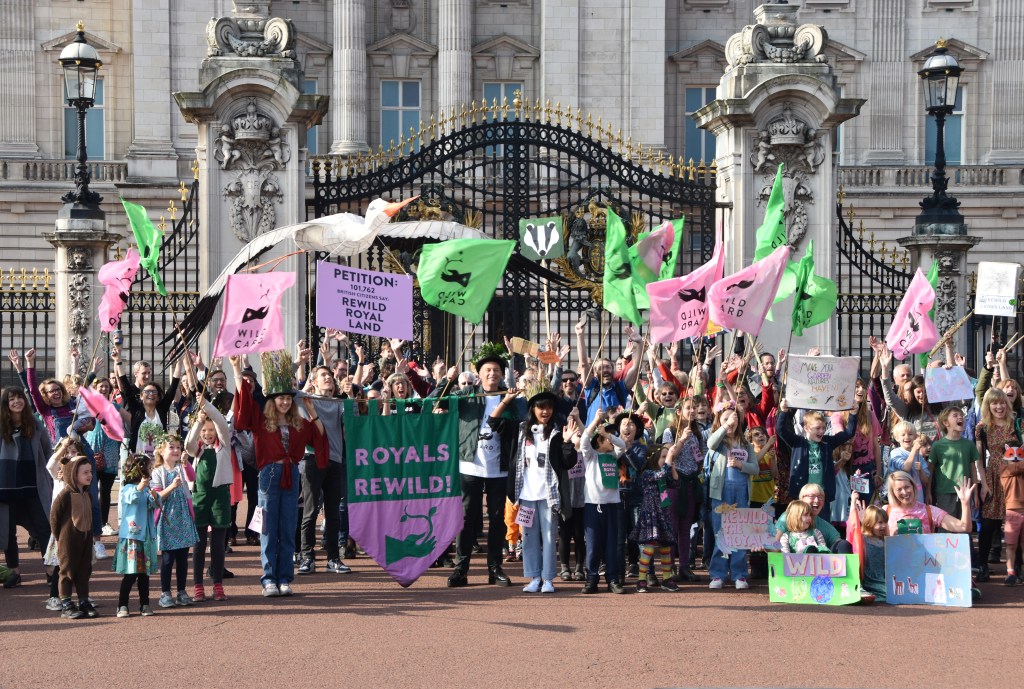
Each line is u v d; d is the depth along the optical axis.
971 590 14.84
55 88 52.75
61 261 23.19
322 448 15.83
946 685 11.27
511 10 54.06
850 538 15.45
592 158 23.69
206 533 14.98
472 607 14.49
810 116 23.56
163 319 23.02
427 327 26.47
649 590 15.66
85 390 16.52
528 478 15.58
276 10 53.59
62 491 14.07
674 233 18.69
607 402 18.33
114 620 13.95
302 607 14.52
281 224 22.50
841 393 16.14
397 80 54.00
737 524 15.48
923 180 51.91
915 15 54.31
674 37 54.91
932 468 16.81
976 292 22.47
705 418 16.48
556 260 23.62
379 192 23.12
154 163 50.94
